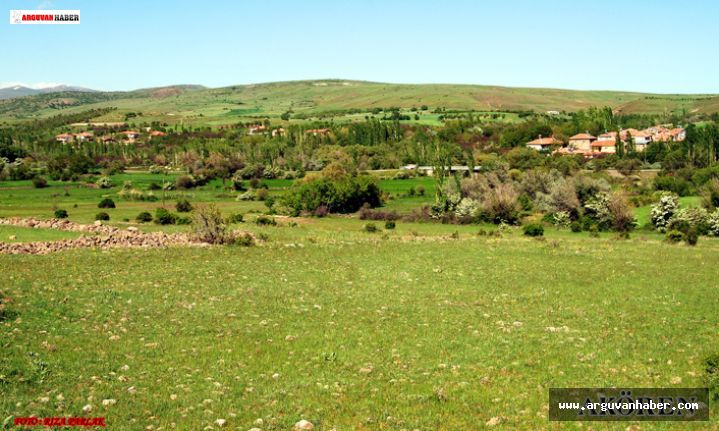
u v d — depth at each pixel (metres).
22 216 75.50
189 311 26.58
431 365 20.45
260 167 146.50
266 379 18.77
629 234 67.19
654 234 69.81
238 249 46.72
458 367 20.22
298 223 79.75
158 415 15.80
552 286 33.84
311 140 192.62
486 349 22.08
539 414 16.53
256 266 39.16
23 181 135.38
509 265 41.00
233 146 187.00
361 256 44.84
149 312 26.12
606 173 120.25
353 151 169.75
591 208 77.38
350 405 16.92
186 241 50.12
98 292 29.20
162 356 20.52
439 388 18.33
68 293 28.66
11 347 20.17
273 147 174.75
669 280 35.50
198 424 15.34
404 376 19.39
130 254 41.81
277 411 16.36
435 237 61.66
